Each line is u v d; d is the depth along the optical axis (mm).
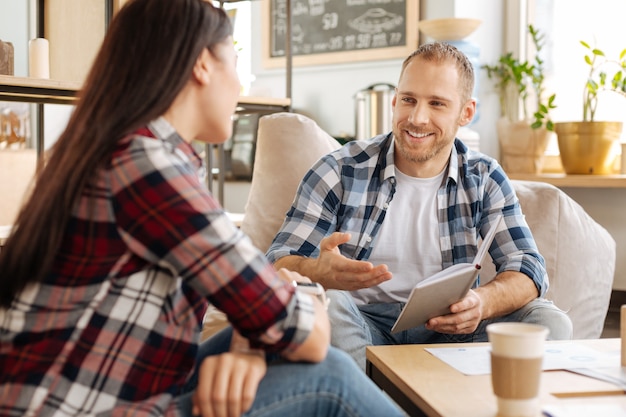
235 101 1128
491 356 1074
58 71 3164
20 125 4289
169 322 1008
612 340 1531
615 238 3604
